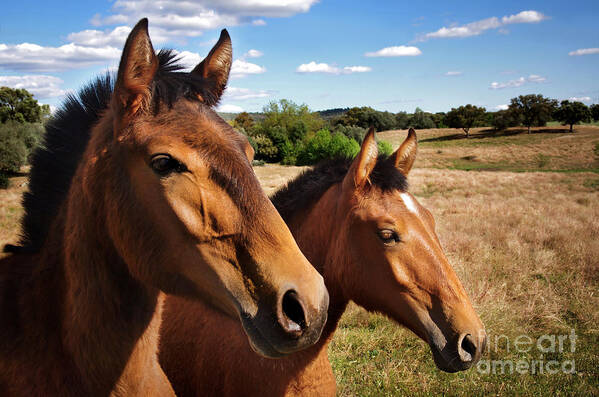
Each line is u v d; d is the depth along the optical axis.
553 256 8.42
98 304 1.66
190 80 1.64
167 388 2.12
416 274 2.42
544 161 52.59
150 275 1.56
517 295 6.55
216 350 2.67
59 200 1.97
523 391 4.26
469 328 2.34
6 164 22.69
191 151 1.46
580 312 6.06
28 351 1.68
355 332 5.45
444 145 74.75
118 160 1.53
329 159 3.10
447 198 20.52
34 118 34.66
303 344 1.42
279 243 1.47
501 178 31.11
